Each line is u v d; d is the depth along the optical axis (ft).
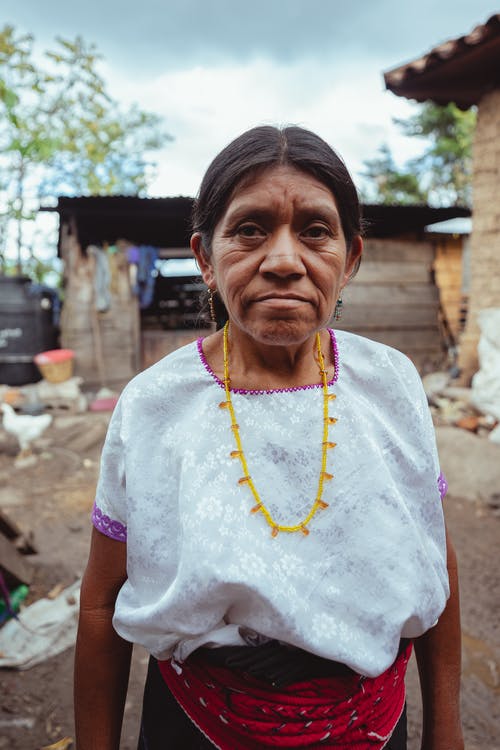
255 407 2.85
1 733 7.32
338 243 2.76
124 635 3.00
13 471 19.47
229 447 2.77
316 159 2.65
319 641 2.59
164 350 31.89
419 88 21.88
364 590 2.68
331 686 2.79
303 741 2.75
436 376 25.58
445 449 17.88
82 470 19.57
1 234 36.01
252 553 2.58
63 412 26.40
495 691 8.27
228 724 2.81
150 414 2.92
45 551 12.86
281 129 2.76
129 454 2.87
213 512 2.63
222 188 2.69
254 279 2.65
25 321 28.58
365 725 2.90
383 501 2.76
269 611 2.56
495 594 11.00
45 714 7.71
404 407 3.03
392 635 2.68
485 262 21.35
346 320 29.99
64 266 29.66
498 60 19.44
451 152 74.74
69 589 10.57
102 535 3.14
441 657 3.43
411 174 80.84
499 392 19.15
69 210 28.02
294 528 2.68
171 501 2.81
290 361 2.92
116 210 28.35
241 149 2.69
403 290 31.24
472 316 22.08
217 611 2.62
